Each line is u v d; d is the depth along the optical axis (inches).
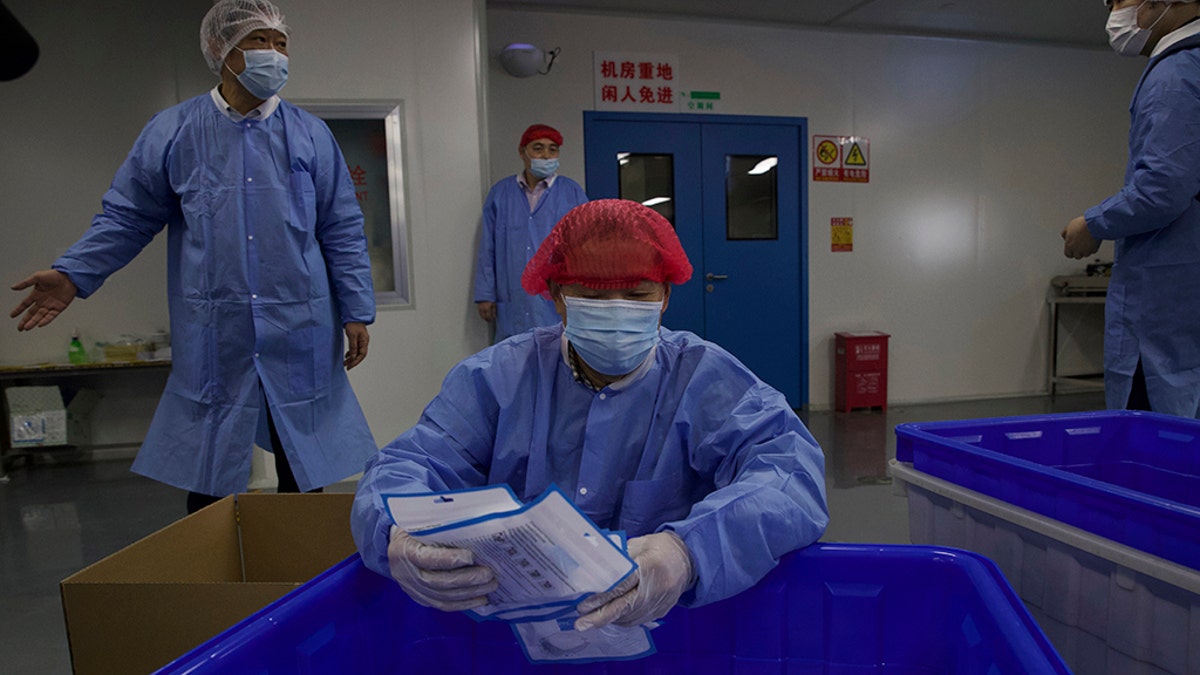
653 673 31.5
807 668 29.8
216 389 65.1
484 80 119.6
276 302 65.4
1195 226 55.4
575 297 33.6
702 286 179.0
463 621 32.1
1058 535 33.8
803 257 182.9
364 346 73.2
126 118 149.3
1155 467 48.9
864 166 183.6
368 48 115.1
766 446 32.4
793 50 176.2
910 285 189.8
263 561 53.9
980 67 187.0
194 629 37.8
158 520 108.9
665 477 35.4
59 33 145.1
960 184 189.6
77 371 137.2
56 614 76.4
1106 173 199.0
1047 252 196.9
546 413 36.5
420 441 35.2
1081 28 180.1
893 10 166.6
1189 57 53.7
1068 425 49.7
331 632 27.2
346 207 71.1
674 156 172.9
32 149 145.9
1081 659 33.9
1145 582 30.3
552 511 21.2
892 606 28.5
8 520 110.3
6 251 146.0
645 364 35.9
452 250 121.0
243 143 64.6
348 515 52.1
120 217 63.4
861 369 179.5
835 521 100.6
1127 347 60.6
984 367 196.4
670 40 169.2
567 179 131.1
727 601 30.2
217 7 61.8
